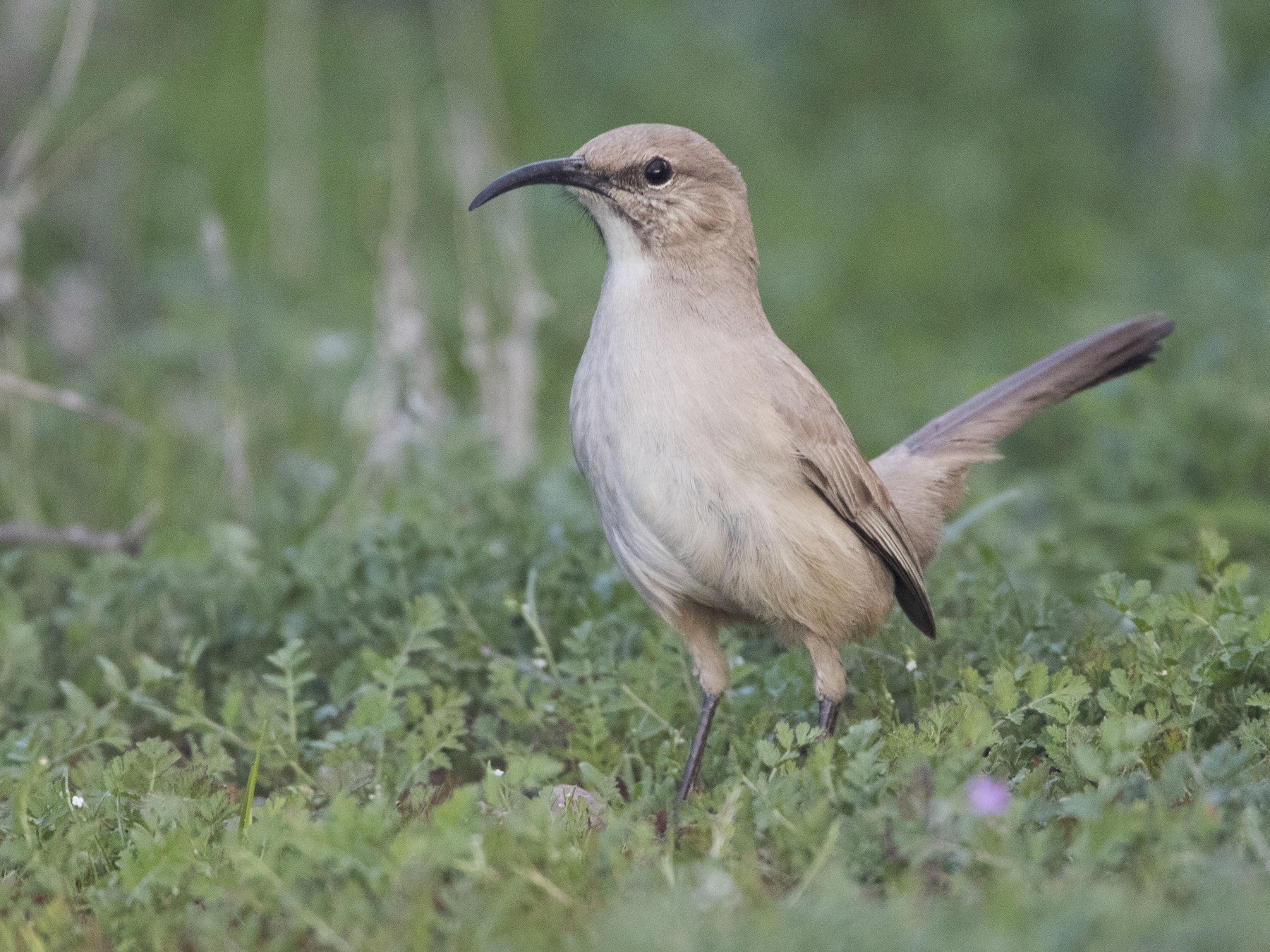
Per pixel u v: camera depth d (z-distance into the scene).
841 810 7.03
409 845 6.54
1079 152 23.08
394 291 14.23
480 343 14.95
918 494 9.86
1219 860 6.19
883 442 16.69
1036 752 8.18
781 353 8.66
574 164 8.73
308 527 12.28
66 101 20.02
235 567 11.30
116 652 10.21
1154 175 23.12
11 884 7.08
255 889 6.66
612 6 23.73
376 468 13.47
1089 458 13.66
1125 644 8.85
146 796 7.73
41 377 15.57
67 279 18.92
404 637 9.70
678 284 8.59
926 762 6.92
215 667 10.09
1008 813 6.58
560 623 10.24
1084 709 8.40
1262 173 21.47
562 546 10.95
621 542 8.59
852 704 9.35
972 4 24.31
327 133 21.38
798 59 24.17
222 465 14.55
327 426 15.45
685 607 8.73
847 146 22.94
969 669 8.46
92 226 20.03
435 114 21.16
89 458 14.16
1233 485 12.78
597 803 7.97
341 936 6.32
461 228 18.03
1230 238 20.20
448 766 8.34
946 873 6.50
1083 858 6.33
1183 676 8.14
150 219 20.47
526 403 14.80
